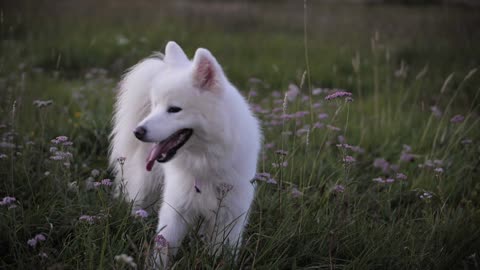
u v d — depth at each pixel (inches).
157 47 370.3
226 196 123.0
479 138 212.2
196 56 118.0
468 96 285.3
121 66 327.3
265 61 364.8
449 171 179.0
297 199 145.4
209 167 121.8
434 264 120.6
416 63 362.3
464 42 408.8
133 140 147.3
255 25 511.8
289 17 561.0
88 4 588.7
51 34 408.2
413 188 169.9
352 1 767.1
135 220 125.5
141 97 142.7
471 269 124.0
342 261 123.0
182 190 125.0
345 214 133.6
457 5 732.7
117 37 393.4
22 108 193.8
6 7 476.1
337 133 208.7
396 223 141.3
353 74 337.4
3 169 145.8
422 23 504.7
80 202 133.5
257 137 131.5
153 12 542.3
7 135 160.6
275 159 167.9
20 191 142.5
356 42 419.8
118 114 150.9
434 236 133.6
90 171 170.2
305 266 117.5
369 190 162.2
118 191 148.7
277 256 118.7
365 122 234.8
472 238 131.0
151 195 152.7
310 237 125.9
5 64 269.9
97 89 255.4
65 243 117.4
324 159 188.4
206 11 566.9
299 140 193.5
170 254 116.6
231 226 124.3
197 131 119.9
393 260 121.4
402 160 191.0
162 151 118.6
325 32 471.2
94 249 105.7
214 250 119.3
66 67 342.3
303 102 228.8
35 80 272.1
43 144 161.8
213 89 118.6
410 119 232.8
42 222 124.7
